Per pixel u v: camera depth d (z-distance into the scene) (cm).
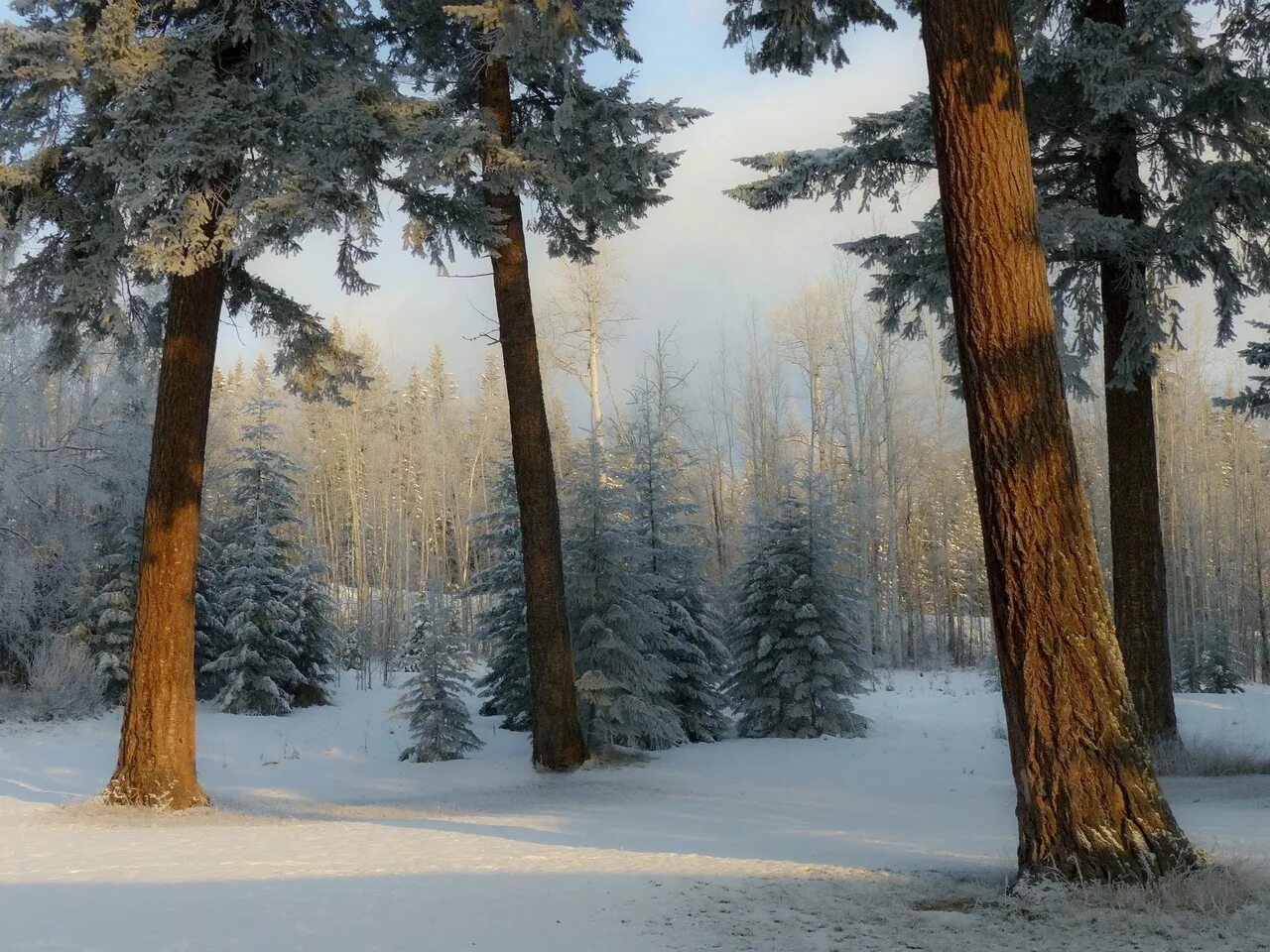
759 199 1502
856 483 4138
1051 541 677
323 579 3519
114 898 599
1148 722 1444
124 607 2931
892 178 1498
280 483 3259
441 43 1702
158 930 504
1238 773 1371
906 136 1429
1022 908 594
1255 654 5166
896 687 3372
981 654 4934
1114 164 1515
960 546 5641
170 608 1352
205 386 1396
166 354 1384
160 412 1376
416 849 872
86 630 2938
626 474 2361
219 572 3297
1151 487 1474
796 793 1473
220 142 1217
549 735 1750
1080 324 1638
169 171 1224
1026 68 1345
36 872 732
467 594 2372
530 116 1806
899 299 1597
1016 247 704
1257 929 528
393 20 1591
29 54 1187
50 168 1343
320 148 1288
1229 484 4934
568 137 1650
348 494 6062
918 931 535
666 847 888
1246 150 1407
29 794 1638
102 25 1163
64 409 2956
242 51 1394
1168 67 1349
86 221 1397
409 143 1295
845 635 2208
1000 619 695
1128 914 562
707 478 4656
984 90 717
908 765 1717
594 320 3162
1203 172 1298
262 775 1966
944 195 734
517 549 2359
